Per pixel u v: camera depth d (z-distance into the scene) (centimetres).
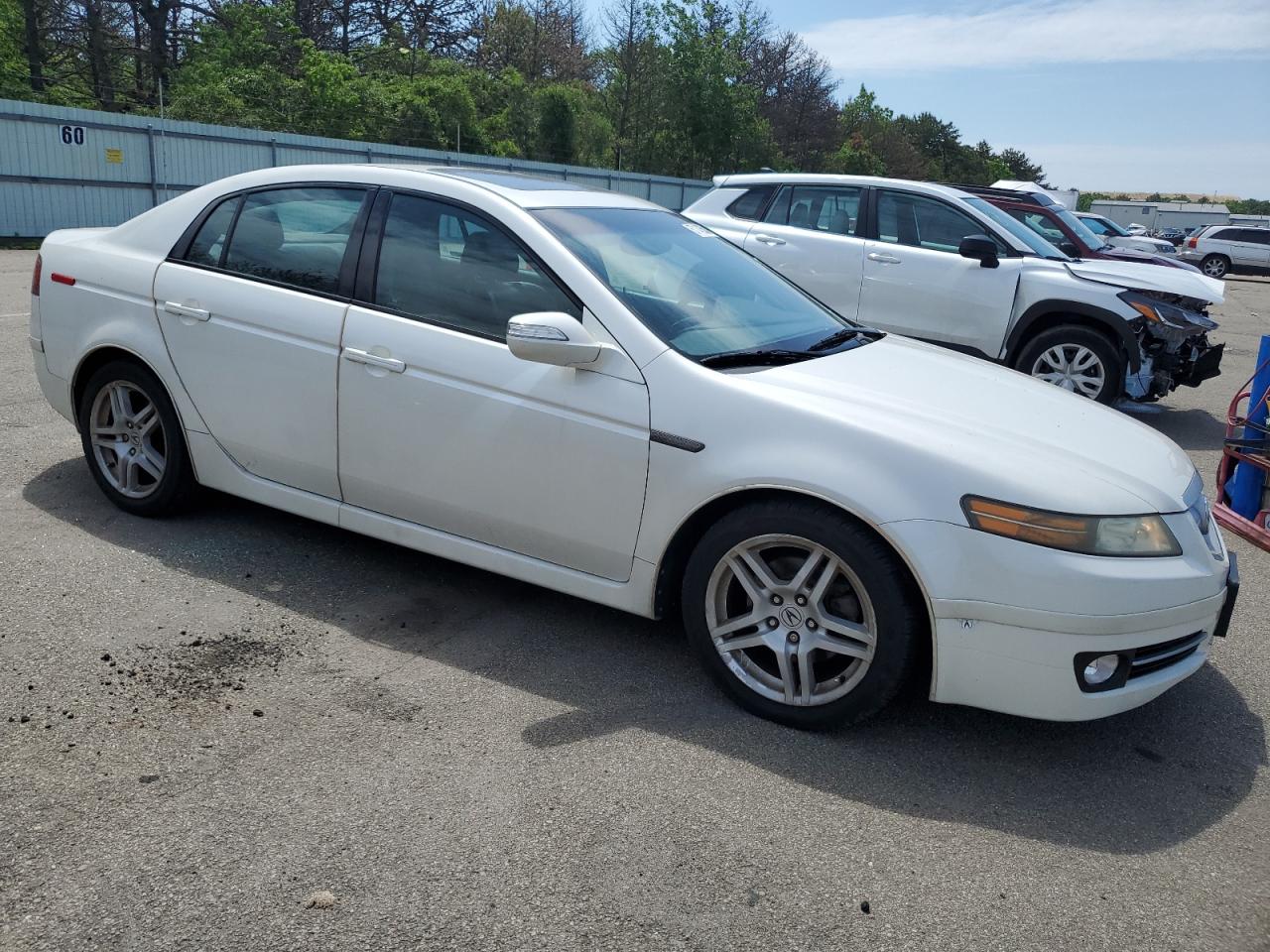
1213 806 297
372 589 409
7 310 1040
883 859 261
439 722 313
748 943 227
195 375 423
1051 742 328
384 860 247
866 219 866
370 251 391
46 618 363
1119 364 786
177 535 448
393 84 4272
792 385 332
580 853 254
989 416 336
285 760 288
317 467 402
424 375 368
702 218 935
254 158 2562
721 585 330
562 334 329
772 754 308
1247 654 408
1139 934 239
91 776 273
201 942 218
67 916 223
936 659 299
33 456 544
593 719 321
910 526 294
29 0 3884
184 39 4328
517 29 5856
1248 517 570
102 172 2245
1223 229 3447
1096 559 288
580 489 345
